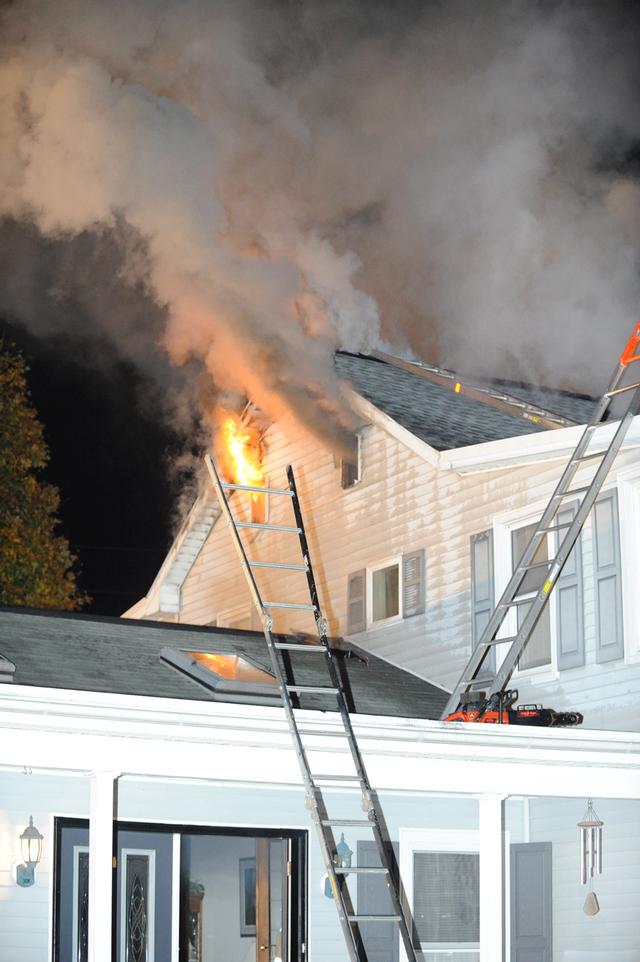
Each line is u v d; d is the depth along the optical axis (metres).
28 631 14.38
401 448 18.38
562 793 13.26
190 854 15.30
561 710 15.23
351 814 14.20
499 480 16.59
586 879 14.30
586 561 15.20
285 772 12.02
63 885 12.47
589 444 14.64
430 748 12.62
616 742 13.48
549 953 14.79
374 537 18.75
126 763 11.34
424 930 14.30
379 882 14.14
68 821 12.62
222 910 15.11
